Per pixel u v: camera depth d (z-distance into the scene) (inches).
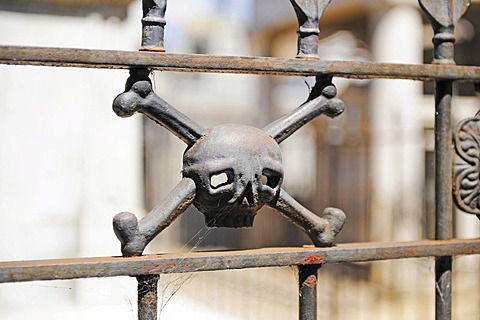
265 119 406.3
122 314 147.6
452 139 57.4
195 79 483.5
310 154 382.0
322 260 51.2
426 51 325.7
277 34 369.1
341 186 328.5
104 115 164.9
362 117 326.3
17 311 152.3
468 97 280.4
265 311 209.9
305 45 52.4
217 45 513.3
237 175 47.3
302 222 51.5
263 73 50.9
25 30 157.0
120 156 166.2
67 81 162.1
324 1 53.0
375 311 225.3
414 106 272.7
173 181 371.2
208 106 482.3
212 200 47.4
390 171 273.1
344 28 320.2
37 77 159.9
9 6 155.8
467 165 57.4
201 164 47.2
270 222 336.8
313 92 52.6
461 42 309.7
